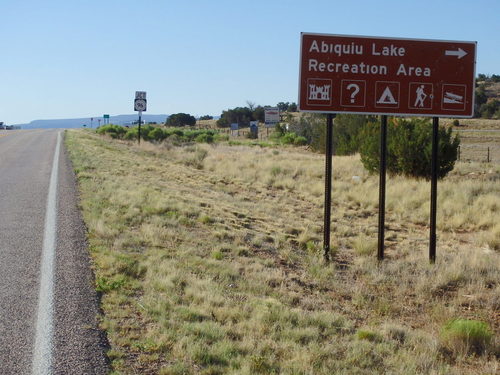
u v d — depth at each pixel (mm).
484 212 15148
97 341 4801
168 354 4684
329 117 9906
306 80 9750
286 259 9305
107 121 66750
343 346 5375
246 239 10328
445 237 13250
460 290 8180
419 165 20578
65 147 30453
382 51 9836
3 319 5223
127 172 19328
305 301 6891
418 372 4984
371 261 9742
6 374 4133
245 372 4367
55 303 5668
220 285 6973
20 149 29953
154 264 7480
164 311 5660
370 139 22109
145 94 36219
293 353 4961
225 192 18750
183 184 18719
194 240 9461
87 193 13242
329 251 9828
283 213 15016
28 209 11141
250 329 5496
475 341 5840
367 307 7207
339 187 19453
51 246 8039
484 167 24125
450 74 9961
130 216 10500
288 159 28578
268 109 64062
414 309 7320
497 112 99562
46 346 4629
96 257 7555
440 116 9984
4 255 7531
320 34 9727
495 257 10633
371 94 9844
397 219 15289
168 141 42906
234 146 41688
